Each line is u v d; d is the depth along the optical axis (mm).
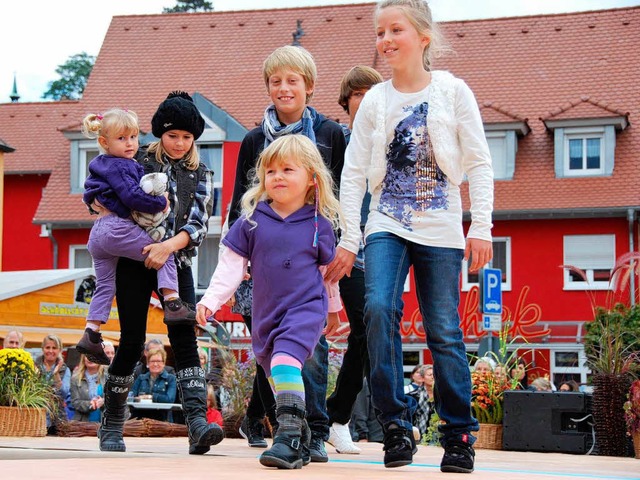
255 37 42062
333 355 10992
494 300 18891
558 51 38688
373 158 4684
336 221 4555
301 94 5535
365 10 41906
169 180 5328
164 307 5254
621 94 36750
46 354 12203
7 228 40500
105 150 5219
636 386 9141
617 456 9484
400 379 4492
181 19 43469
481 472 4488
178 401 12773
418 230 4559
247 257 4379
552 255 34969
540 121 36562
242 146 5719
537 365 34000
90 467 3525
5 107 43500
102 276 5305
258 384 6051
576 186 34875
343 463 5051
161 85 40938
